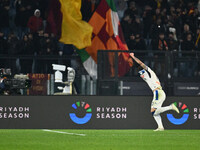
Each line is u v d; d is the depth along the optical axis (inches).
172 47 2386.8
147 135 1456.7
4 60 2102.6
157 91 1599.4
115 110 1647.4
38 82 1996.8
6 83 1802.4
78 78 2066.9
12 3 2524.6
